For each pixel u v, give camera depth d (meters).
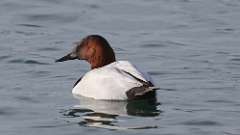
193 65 17.47
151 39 19.69
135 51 18.78
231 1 22.97
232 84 15.87
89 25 21.02
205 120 13.55
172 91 15.41
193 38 19.84
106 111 14.12
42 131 13.15
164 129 13.09
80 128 13.20
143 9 22.22
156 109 14.23
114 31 20.48
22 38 19.78
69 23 21.19
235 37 19.86
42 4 22.55
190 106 14.42
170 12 21.97
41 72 16.94
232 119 13.63
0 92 15.48
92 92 14.85
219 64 17.52
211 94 15.19
